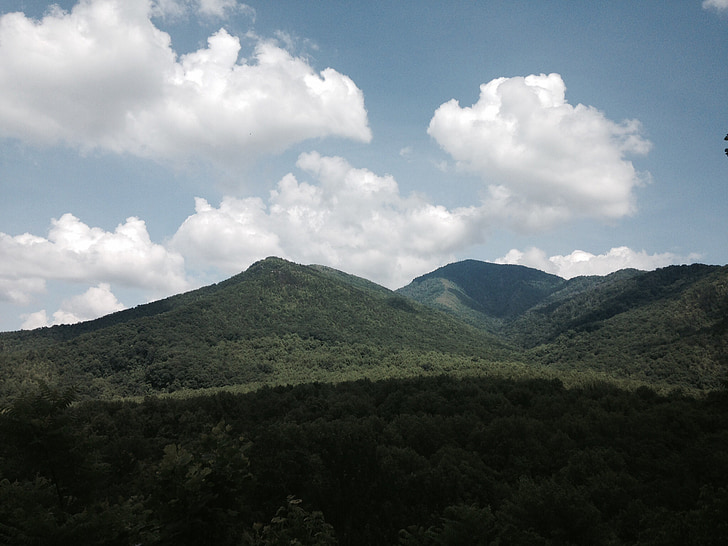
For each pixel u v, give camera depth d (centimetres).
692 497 4244
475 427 7025
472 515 2609
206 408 8144
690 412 6844
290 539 2262
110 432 6562
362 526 4438
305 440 5909
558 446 6181
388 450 5856
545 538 2983
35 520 1347
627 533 3703
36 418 1503
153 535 1648
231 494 1914
